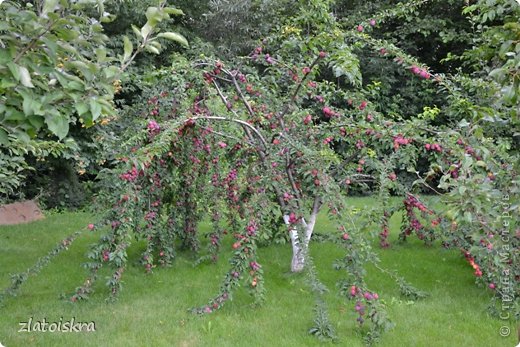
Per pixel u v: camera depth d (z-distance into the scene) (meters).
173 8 1.94
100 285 3.90
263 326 3.09
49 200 7.79
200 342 2.86
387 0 9.62
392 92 9.66
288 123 4.05
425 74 3.88
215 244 4.38
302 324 3.13
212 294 3.67
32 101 1.61
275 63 4.20
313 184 3.39
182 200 4.47
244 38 9.81
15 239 5.48
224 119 3.59
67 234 5.77
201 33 10.23
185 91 4.14
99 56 1.88
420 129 3.62
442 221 3.82
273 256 4.71
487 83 3.73
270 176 3.49
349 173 4.23
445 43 9.04
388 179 3.85
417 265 4.46
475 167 2.76
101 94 2.01
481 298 3.65
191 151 4.22
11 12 1.68
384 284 3.94
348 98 4.27
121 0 7.44
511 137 4.11
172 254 4.43
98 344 2.82
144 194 4.00
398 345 2.84
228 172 4.35
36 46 1.76
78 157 7.12
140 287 3.84
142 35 1.96
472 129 2.83
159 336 2.94
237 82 4.26
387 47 3.85
